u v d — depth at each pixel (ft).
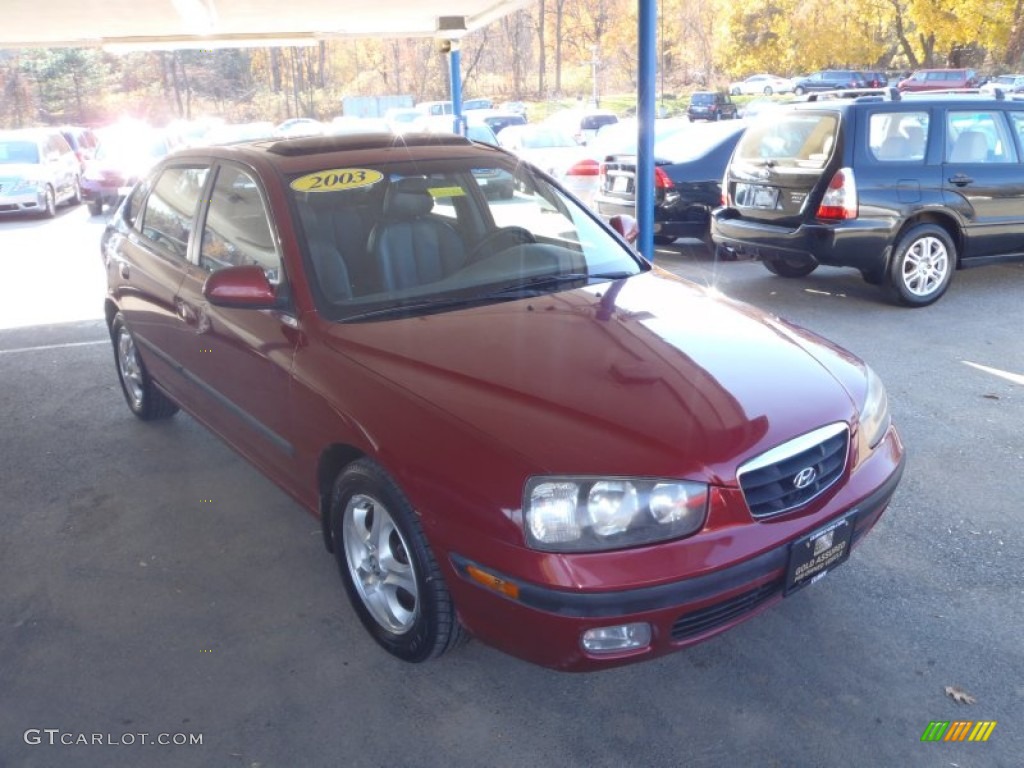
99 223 51.03
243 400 12.03
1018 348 20.27
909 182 23.24
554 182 14.10
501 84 218.59
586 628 7.82
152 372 15.90
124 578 11.77
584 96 203.21
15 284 32.58
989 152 24.27
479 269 11.82
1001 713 8.83
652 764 8.33
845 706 8.98
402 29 36.17
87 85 212.43
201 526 13.12
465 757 8.49
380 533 9.70
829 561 8.96
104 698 9.43
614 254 12.89
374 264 11.34
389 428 8.98
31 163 55.21
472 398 8.83
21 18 28.22
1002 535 12.09
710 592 7.98
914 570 11.33
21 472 15.21
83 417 17.81
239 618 10.81
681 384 9.03
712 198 32.01
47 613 11.02
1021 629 10.09
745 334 10.36
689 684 9.39
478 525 8.16
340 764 8.45
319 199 11.65
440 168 12.69
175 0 25.20
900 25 151.94
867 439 9.61
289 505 13.73
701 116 126.21
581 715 9.00
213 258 12.97
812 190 23.40
